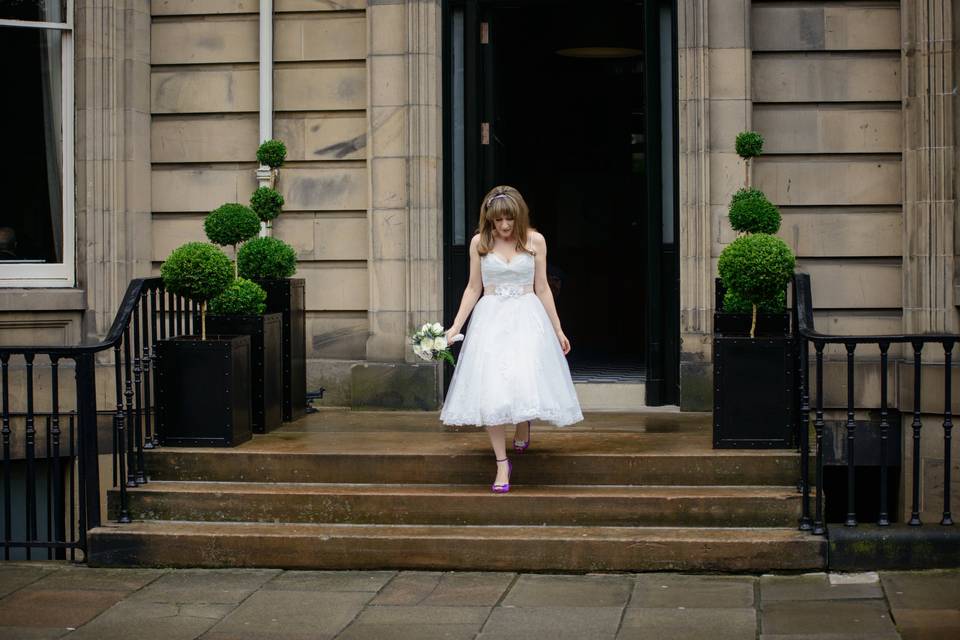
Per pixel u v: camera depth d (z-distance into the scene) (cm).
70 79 873
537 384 636
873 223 830
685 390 834
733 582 593
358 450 686
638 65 1127
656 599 567
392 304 855
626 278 1123
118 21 871
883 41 825
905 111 811
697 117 822
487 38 876
